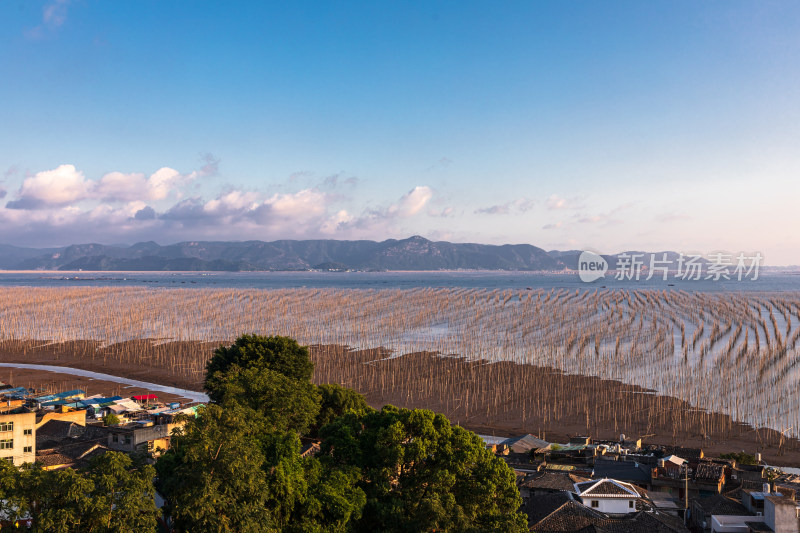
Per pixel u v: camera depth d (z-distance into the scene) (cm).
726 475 8538
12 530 4341
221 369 10356
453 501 5462
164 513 5081
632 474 8550
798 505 6744
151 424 9981
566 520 6488
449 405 15488
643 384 17462
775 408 14988
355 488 5750
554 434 13288
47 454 8062
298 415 7525
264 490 4956
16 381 18050
